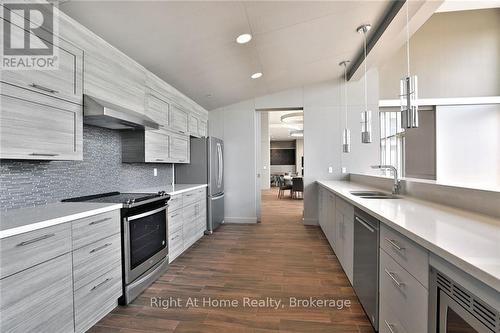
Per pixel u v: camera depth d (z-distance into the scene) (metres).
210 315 2.08
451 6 4.66
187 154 4.40
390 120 6.10
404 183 2.69
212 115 5.45
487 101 4.79
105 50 2.40
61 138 1.92
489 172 4.85
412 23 2.74
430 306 1.13
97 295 1.94
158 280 2.71
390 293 1.58
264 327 1.93
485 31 4.83
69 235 1.69
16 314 1.36
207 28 2.55
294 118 8.68
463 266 0.88
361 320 2.01
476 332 0.86
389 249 1.59
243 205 5.37
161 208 2.77
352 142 5.00
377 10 2.72
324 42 3.35
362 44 3.55
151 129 3.18
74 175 2.49
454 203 1.93
